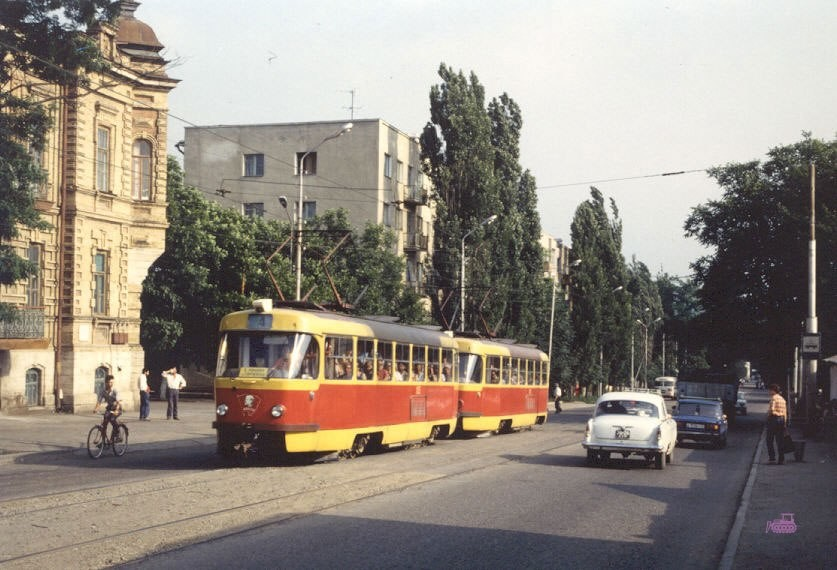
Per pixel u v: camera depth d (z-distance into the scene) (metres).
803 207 51.59
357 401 23.22
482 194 60.12
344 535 11.90
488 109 67.19
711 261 57.47
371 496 15.79
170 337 53.38
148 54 43.91
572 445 31.05
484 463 23.17
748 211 54.97
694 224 57.41
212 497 15.05
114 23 25.62
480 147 60.78
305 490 16.20
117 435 23.73
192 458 23.03
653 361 135.75
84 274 39.72
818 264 49.94
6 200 25.12
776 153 54.88
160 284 52.34
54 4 24.28
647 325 126.19
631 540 12.52
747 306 56.62
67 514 13.00
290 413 20.58
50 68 25.20
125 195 42.44
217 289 53.88
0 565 9.62
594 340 87.00
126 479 17.92
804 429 36.69
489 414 34.81
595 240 94.12
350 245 57.62
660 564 10.98
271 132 66.50
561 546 11.78
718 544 12.59
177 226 52.28
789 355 58.44
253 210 66.69
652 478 20.98
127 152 42.56
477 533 12.41
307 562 10.16
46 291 38.22
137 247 43.22
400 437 26.20
